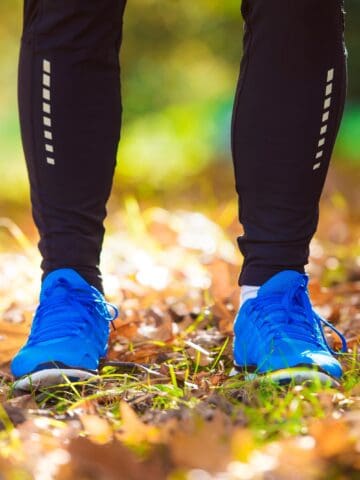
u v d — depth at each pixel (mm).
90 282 2182
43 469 1494
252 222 2131
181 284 3463
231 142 2129
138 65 12062
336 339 2588
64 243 2146
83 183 2123
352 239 4793
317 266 3928
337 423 1603
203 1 11656
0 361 2436
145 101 12125
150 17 11805
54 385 2061
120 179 10727
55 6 2041
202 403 1842
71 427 1742
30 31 2090
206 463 1478
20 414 1827
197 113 12086
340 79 2072
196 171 10977
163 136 11680
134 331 2654
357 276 3705
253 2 2039
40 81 2078
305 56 2020
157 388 2010
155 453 1536
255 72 2047
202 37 11914
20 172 11023
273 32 2016
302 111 2035
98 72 2088
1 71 13438
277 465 1438
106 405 1985
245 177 2100
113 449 1511
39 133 2100
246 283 2150
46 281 2172
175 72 12188
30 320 2693
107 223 6145
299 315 2113
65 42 2047
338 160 10094
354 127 10547
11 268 4055
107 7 2047
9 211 9195
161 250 4512
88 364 2113
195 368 2279
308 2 1991
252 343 2105
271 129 2047
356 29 10445
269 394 1925
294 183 2072
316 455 1488
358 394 1914
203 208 7023
